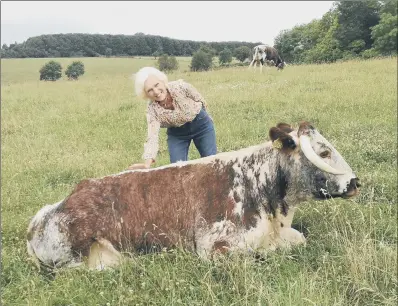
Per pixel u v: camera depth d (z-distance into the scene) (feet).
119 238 15.26
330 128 31.48
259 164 15.80
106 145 32.35
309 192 15.58
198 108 18.19
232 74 65.57
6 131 39.09
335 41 91.45
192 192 15.48
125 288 13.50
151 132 17.72
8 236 17.88
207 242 15.11
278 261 14.70
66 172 26.12
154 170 15.98
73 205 15.30
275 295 12.42
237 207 15.38
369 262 14.06
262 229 15.56
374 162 23.95
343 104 38.22
